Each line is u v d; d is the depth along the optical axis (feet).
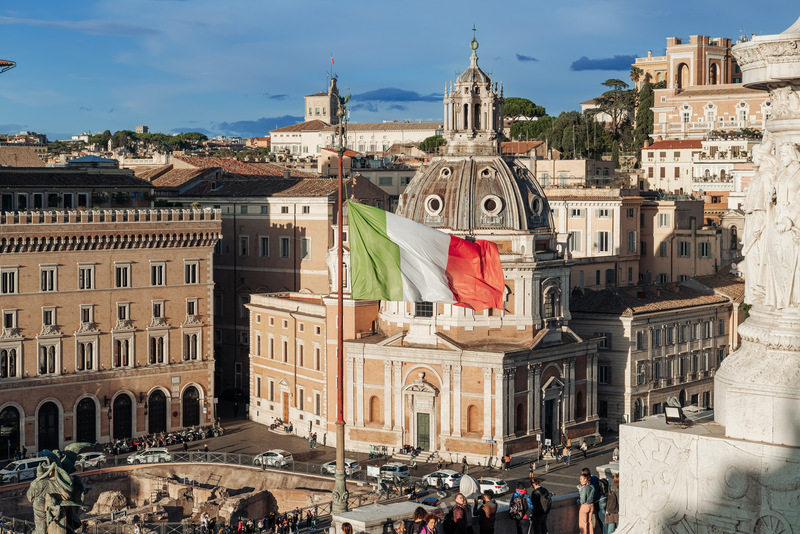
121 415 426.51
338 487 194.39
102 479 372.58
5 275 398.42
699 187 654.53
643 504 102.68
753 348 101.40
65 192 454.81
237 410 481.87
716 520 98.27
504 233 402.93
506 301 401.90
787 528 94.63
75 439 414.82
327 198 487.20
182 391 440.45
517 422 393.29
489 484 343.87
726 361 103.96
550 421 408.26
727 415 99.30
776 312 99.86
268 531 310.45
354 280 210.79
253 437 437.99
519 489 135.74
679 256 562.25
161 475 383.65
